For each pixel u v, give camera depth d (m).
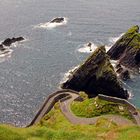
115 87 109.31
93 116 84.69
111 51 137.88
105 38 161.38
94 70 112.88
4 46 147.38
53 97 101.56
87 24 184.50
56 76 120.69
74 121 82.56
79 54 140.88
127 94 109.19
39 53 141.25
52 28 176.12
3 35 164.25
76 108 90.75
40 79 118.06
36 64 130.00
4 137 34.03
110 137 37.72
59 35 164.88
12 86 112.19
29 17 197.12
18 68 126.25
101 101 90.12
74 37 161.75
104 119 80.12
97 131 45.78
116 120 80.62
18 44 150.62
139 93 110.19
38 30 172.62
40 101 103.00
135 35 135.50
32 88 111.31
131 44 132.88
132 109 86.25
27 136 35.44
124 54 133.38
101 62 114.44
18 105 100.12
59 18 186.88
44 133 36.38
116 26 181.50
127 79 119.44
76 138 36.12
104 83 110.94
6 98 104.19
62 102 97.06
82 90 113.88
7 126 36.69
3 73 121.94
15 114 95.00
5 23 184.12
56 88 112.38
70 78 113.62
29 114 95.19
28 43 152.62
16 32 169.00
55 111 90.25
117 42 136.75
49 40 157.25
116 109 86.31
